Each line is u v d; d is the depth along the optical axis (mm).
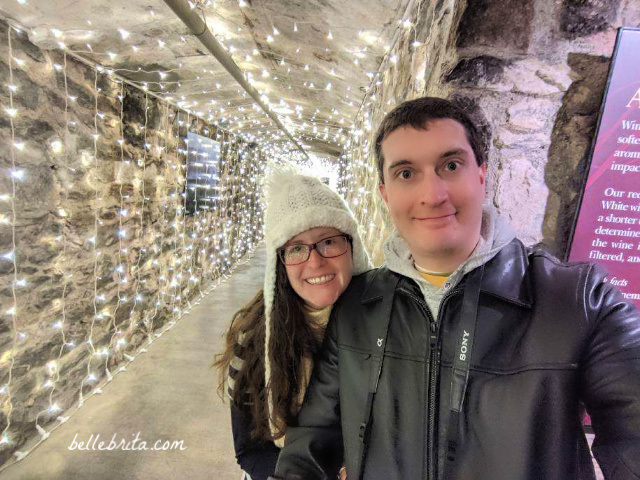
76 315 2379
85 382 2453
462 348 616
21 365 1945
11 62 1812
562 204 1097
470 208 619
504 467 547
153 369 2812
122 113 2855
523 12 1025
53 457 1903
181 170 4051
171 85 3117
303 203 913
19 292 1924
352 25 1948
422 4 1494
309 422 838
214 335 3496
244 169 6902
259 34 2250
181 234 4117
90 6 1720
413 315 699
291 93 3578
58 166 2168
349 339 757
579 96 1056
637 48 985
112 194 2748
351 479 696
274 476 810
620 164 1037
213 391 2520
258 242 8492
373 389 688
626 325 555
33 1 1613
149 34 2072
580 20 1025
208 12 1985
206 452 1961
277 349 951
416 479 619
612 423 528
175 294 3992
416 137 610
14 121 1840
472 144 632
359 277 897
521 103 1066
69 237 2291
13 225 1850
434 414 625
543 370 556
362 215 3111
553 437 537
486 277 643
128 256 3012
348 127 4680
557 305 587
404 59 1833
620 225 1057
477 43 1040
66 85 2209
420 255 670
